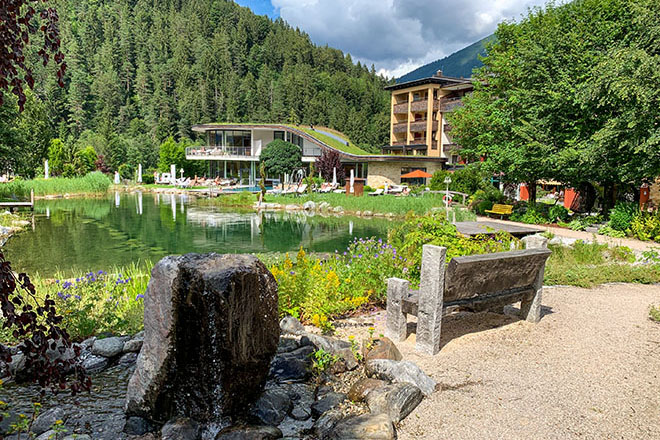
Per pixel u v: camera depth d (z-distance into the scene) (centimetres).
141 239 1625
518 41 2202
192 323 328
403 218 2503
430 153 5006
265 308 355
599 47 1764
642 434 321
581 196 2150
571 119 1797
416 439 319
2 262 250
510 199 2477
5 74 245
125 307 619
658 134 1352
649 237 1412
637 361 453
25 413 366
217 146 5156
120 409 377
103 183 4191
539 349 485
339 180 4312
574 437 318
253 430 325
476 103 2442
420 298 474
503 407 359
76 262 1188
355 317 609
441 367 435
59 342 479
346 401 377
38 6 258
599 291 766
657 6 1478
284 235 1792
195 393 338
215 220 2286
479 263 463
